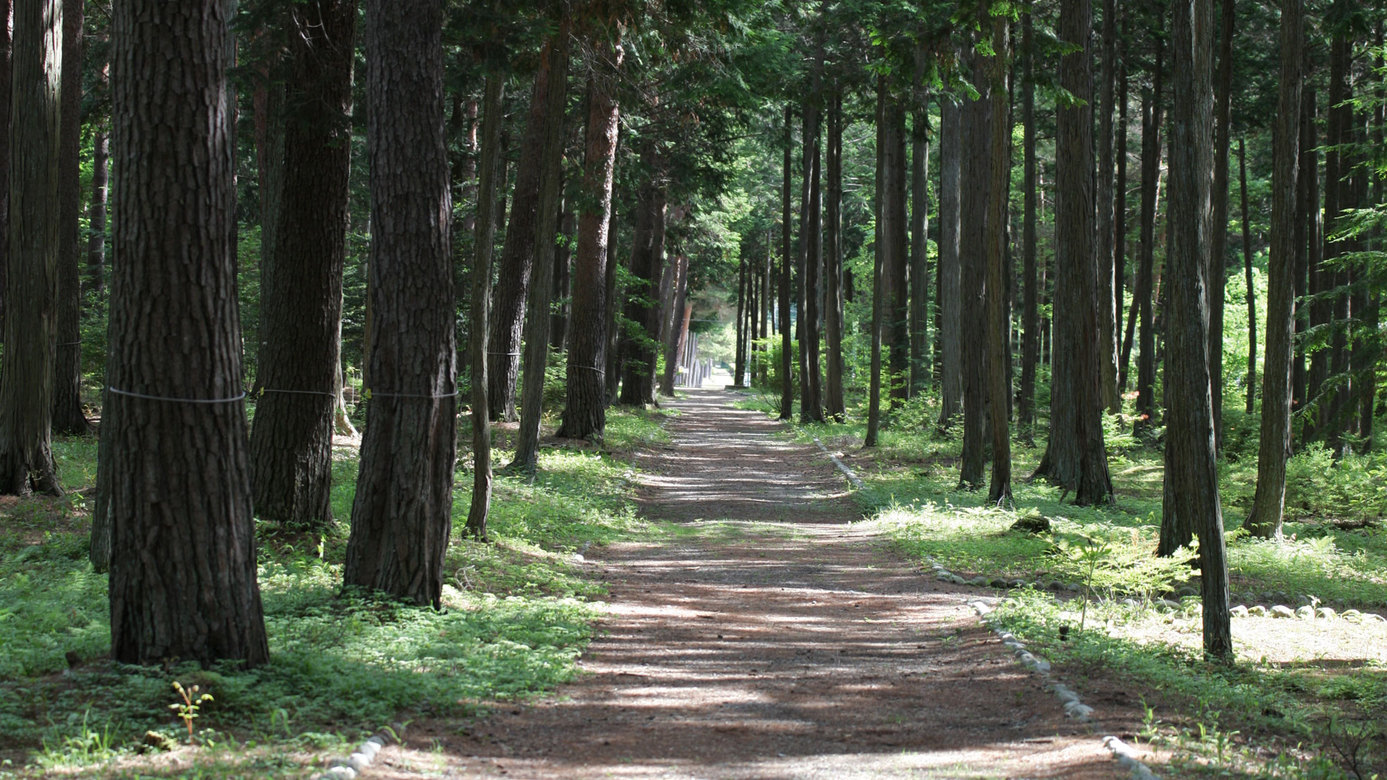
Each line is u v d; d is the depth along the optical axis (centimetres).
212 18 603
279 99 1623
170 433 599
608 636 881
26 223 1259
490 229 1209
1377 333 1830
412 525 879
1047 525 1464
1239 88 2566
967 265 1975
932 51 1644
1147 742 559
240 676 594
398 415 879
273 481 1117
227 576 614
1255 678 773
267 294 1653
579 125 2539
